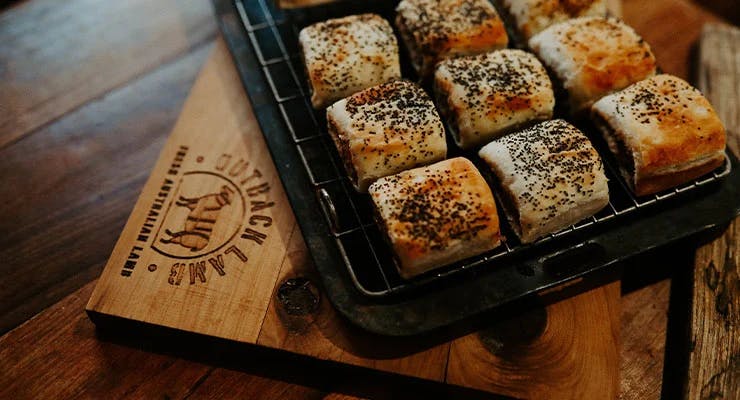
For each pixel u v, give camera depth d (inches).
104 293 14.2
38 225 15.7
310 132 15.9
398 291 13.6
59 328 14.5
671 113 14.6
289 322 14.0
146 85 17.7
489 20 16.4
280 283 14.4
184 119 16.6
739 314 14.2
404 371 13.6
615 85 15.6
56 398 13.8
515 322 14.0
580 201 14.1
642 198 14.9
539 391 13.5
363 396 14.0
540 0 16.6
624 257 14.1
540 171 14.1
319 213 14.6
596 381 13.6
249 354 14.2
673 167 14.5
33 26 18.7
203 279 14.4
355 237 14.6
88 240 15.5
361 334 13.9
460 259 13.9
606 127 15.2
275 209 15.4
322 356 13.7
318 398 13.9
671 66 17.9
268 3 18.1
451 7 16.5
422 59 16.5
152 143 16.9
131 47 18.3
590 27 16.0
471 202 13.7
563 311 14.1
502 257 14.1
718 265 14.6
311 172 15.3
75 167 16.5
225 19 17.9
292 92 16.6
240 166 15.9
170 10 19.0
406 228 13.5
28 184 16.2
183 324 14.0
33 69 17.9
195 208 15.3
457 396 13.8
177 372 14.1
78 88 17.6
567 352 13.8
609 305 14.2
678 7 19.0
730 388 13.6
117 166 16.5
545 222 14.0
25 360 14.1
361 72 15.8
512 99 15.2
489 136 15.4
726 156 15.0
